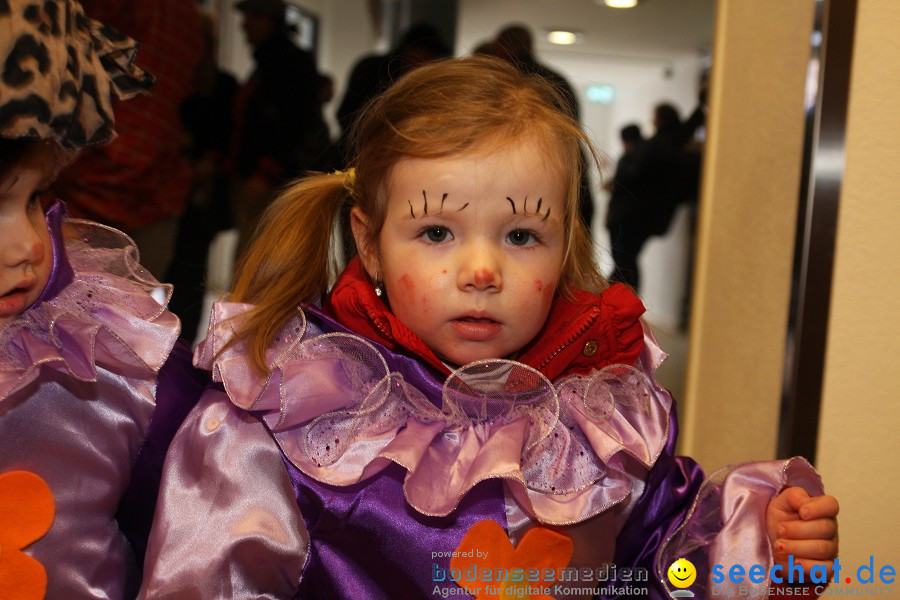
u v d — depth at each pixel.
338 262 0.93
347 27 2.73
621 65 2.82
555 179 0.78
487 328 0.76
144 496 0.81
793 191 1.15
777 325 1.19
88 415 0.78
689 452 1.54
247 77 2.38
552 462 0.81
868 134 1.03
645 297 2.75
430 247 0.77
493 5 2.74
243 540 0.74
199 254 2.31
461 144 0.75
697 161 2.69
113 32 0.74
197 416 0.79
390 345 0.81
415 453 0.75
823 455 1.08
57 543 0.75
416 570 0.77
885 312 1.05
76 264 0.82
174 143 2.21
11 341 0.73
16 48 0.60
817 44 1.04
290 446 0.77
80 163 2.06
